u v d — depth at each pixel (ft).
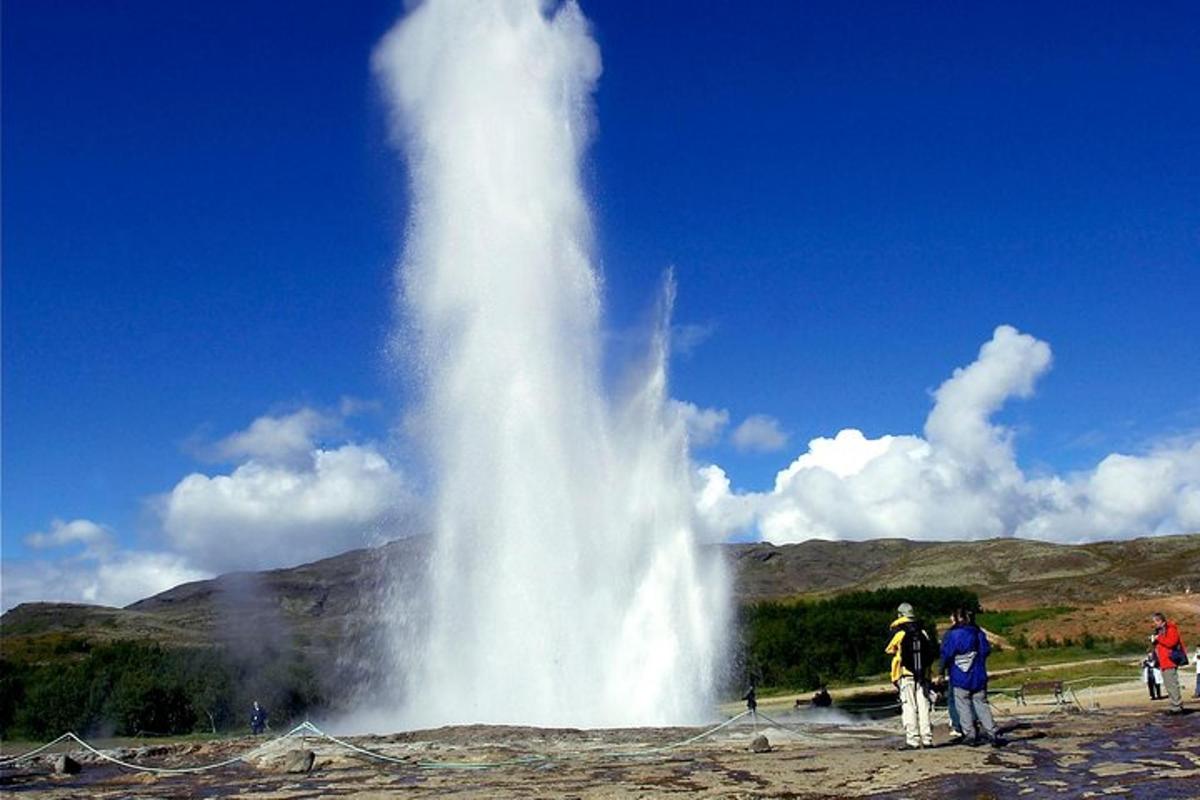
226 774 64.69
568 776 57.11
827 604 273.95
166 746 83.92
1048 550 650.02
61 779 66.74
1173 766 49.70
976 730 60.70
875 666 216.54
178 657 200.23
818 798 46.01
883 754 58.23
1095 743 58.65
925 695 60.80
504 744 72.13
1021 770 50.37
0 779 67.00
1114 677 157.38
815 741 73.10
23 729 181.06
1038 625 269.23
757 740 65.72
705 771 56.18
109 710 175.94
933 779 49.03
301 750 65.46
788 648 216.54
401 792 53.67
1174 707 76.38
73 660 260.62
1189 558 425.69
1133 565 467.52
